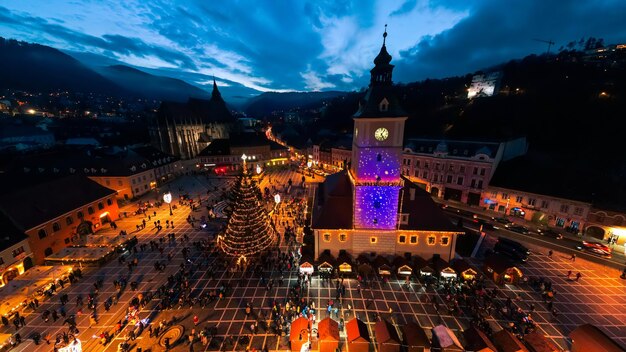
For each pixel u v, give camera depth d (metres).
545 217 57.19
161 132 122.25
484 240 51.72
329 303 34.72
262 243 44.50
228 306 35.38
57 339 29.98
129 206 73.31
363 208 41.34
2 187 62.62
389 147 38.47
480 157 65.94
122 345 29.23
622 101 68.75
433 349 28.94
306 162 139.75
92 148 109.50
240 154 120.19
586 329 28.20
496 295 36.84
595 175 55.72
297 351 28.70
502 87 112.38
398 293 37.53
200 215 65.94
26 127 136.25
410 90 165.75
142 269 43.47
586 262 44.50
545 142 75.81
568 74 100.06
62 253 44.53
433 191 76.75
